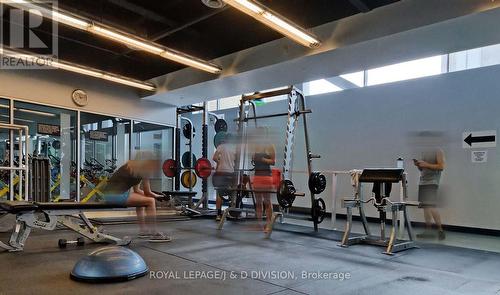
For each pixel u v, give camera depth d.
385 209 4.04
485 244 4.46
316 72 5.58
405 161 6.09
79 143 6.89
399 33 4.06
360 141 6.73
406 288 2.65
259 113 8.05
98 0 4.18
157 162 4.72
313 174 5.03
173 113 8.48
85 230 3.95
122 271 2.71
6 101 6.02
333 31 4.60
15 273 2.86
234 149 6.01
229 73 5.82
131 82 6.73
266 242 4.31
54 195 6.66
